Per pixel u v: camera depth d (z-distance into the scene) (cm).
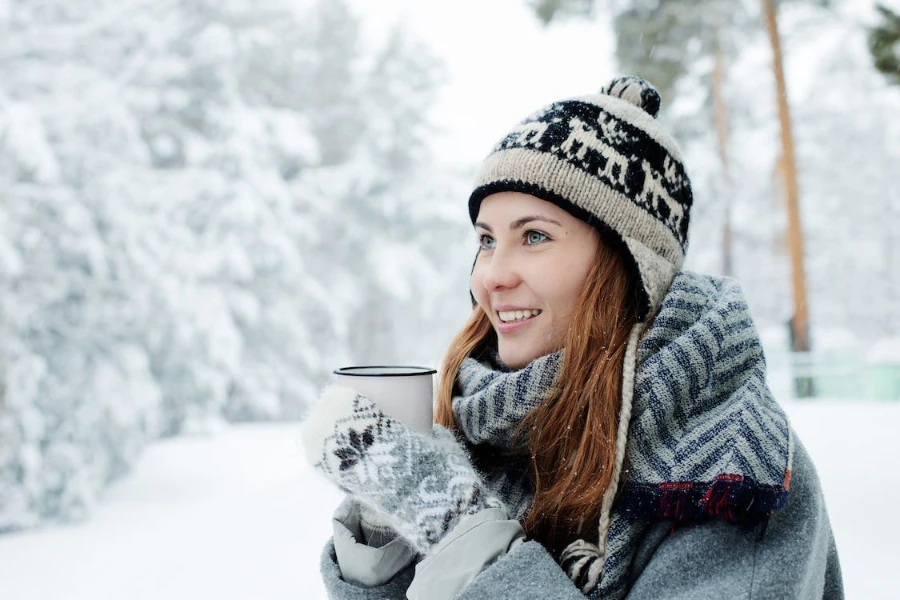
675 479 81
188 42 1425
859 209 2658
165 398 1004
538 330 101
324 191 1800
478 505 85
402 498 85
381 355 2017
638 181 98
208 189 1330
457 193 2014
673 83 1174
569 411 94
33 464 625
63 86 883
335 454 87
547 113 104
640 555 85
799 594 77
